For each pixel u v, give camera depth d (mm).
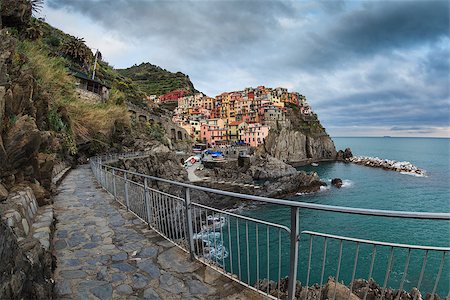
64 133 20203
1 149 5742
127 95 67500
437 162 89312
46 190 8016
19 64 10266
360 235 20719
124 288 4094
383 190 43938
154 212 6750
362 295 9859
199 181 40781
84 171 20266
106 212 8328
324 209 2896
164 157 41031
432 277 14750
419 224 23203
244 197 3559
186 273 4512
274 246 17016
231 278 4258
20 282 2516
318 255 16531
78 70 47188
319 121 110688
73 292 3975
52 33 54625
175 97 125125
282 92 113188
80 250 5461
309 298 7379
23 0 20766
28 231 5242
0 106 5641
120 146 36562
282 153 84188
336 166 78250
